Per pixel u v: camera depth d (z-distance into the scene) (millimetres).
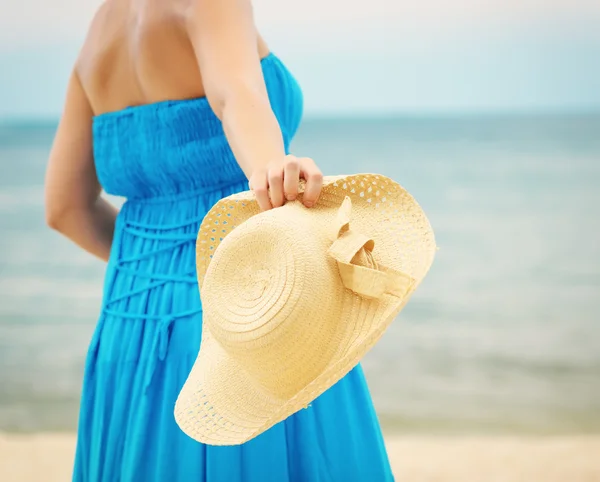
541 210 22906
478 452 7430
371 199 1691
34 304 15289
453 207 23828
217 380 1721
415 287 1499
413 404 9961
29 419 9945
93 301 15430
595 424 9078
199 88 2010
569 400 9992
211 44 1819
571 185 25859
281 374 1581
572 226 20953
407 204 1646
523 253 18531
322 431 1922
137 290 2021
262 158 1653
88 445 2086
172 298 1975
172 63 1978
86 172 2363
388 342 12570
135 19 2049
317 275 1545
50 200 2363
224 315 1609
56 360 12391
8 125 44688
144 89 2051
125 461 1945
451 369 11281
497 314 14203
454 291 15672
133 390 1969
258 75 1789
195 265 1989
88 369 2092
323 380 1421
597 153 32594
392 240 1642
